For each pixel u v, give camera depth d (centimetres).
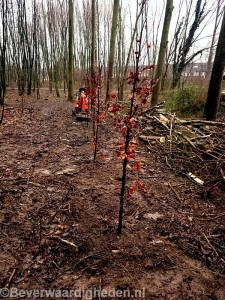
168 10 947
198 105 1023
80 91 1116
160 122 780
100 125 966
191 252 309
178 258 297
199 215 395
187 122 748
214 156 558
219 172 523
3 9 962
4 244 297
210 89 816
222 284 267
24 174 490
